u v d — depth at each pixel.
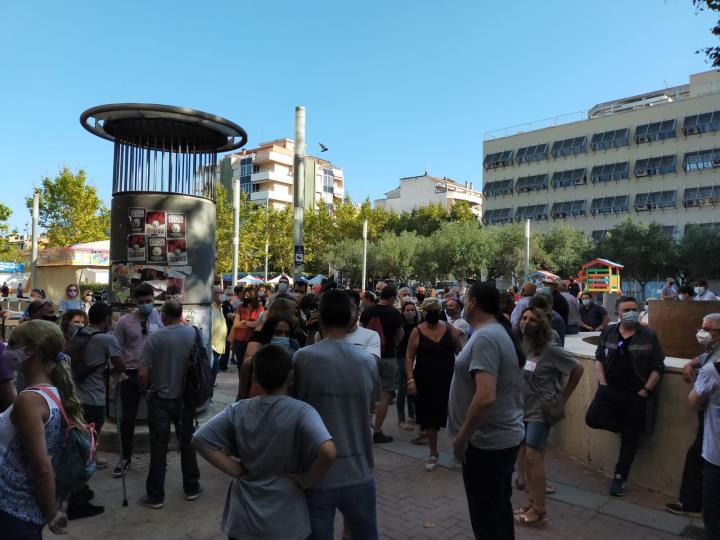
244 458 2.51
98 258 28.17
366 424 2.91
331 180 95.62
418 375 5.71
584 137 55.41
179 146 7.05
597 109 74.25
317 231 55.88
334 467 2.77
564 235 46.06
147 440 5.99
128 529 4.16
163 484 4.61
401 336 6.73
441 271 44.53
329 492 2.73
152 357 4.66
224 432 2.54
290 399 2.58
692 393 3.45
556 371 4.43
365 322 6.71
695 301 6.71
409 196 93.88
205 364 4.82
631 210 51.56
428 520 4.41
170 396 4.63
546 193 57.66
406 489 5.08
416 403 5.74
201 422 6.59
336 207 57.94
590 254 43.47
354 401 2.86
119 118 6.60
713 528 3.29
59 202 36.31
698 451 4.51
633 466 5.24
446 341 5.75
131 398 5.45
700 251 38.94
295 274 11.21
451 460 5.92
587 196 54.75
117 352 5.04
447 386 5.63
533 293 7.61
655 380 4.90
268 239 48.88
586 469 5.75
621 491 4.96
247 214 42.84
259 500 2.46
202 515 4.43
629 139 52.19
